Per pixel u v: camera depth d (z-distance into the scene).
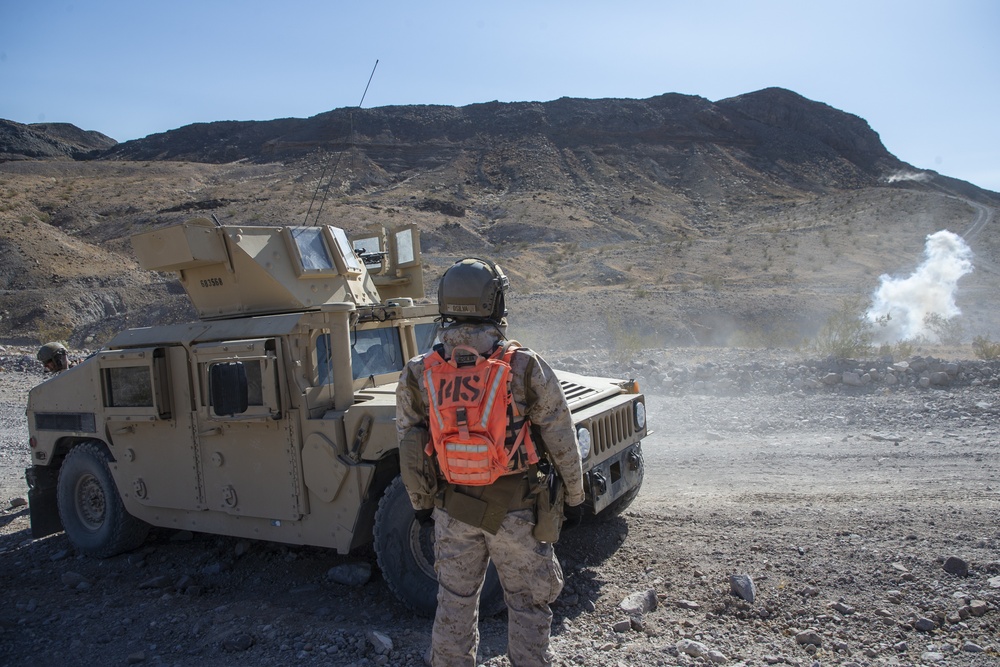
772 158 162.50
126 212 94.19
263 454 5.10
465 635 3.32
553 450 3.26
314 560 5.62
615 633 4.21
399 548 4.57
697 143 158.75
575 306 35.72
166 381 5.44
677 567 5.02
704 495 6.81
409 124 157.12
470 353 3.22
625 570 5.04
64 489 6.20
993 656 3.79
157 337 5.61
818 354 14.92
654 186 135.38
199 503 5.41
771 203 122.19
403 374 3.39
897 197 99.56
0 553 6.37
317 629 4.47
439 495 3.31
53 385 6.20
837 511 5.99
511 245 81.44
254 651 4.28
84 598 5.26
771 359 14.29
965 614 4.19
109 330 46.28
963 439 8.84
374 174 132.75
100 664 4.23
